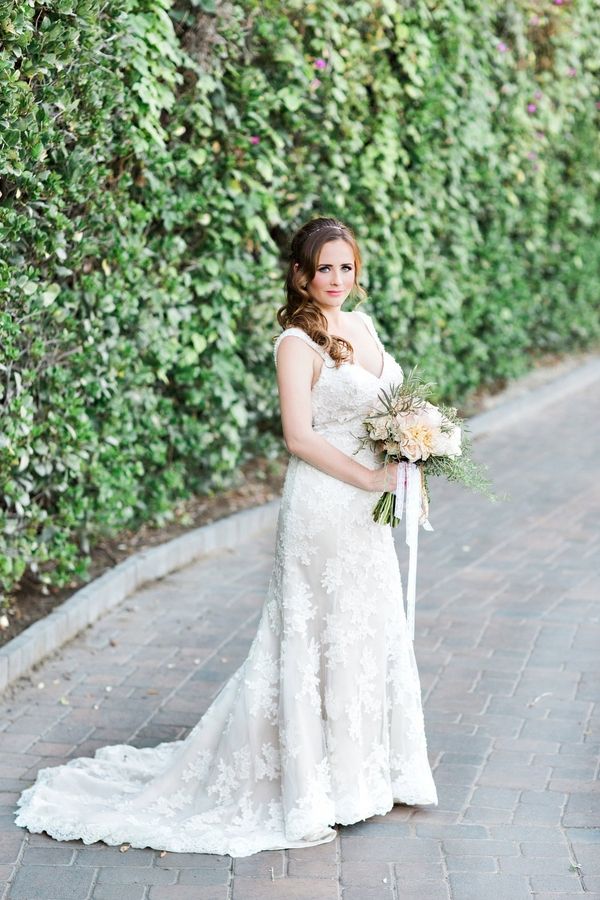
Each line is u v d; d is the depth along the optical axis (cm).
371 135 802
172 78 586
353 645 398
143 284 626
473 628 579
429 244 922
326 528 395
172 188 652
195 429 707
